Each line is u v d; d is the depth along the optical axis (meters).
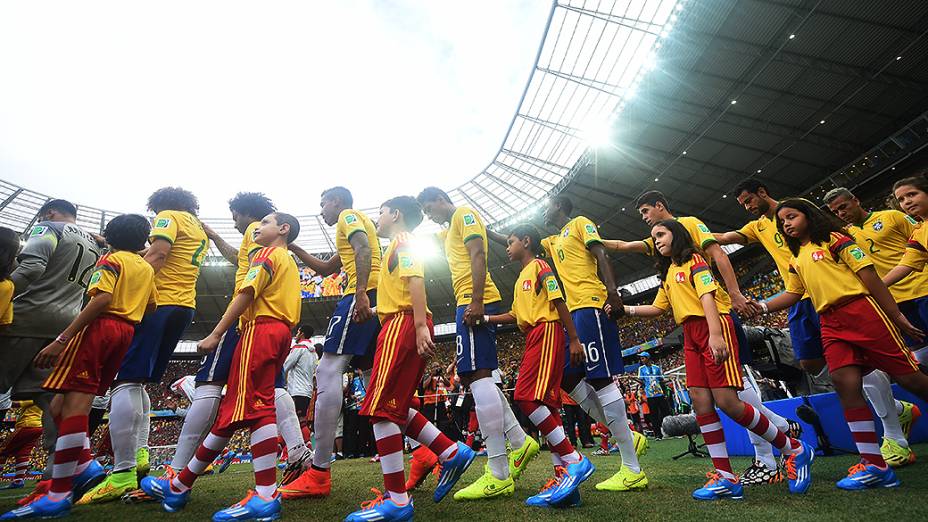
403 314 2.38
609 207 27.92
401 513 2.04
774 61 16.89
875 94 17.73
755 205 3.75
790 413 4.21
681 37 17.17
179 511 2.46
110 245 2.90
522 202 30.56
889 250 3.84
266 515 2.13
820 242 2.68
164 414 29.59
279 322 2.56
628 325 33.50
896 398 4.29
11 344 3.12
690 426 4.97
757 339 5.04
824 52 16.25
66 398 2.51
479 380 2.83
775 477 2.78
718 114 19.75
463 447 2.56
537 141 25.06
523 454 3.28
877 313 2.47
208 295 35.41
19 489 5.04
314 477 2.88
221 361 2.87
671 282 2.90
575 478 2.33
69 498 2.40
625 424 2.85
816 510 1.97
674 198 25.92
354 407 8.15
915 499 2.04
